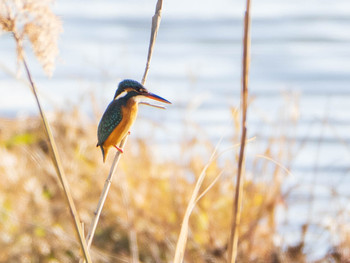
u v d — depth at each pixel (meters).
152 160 11.95
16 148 13.21
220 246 10.27
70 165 12.18
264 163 10.78
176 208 10.77
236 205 5.21
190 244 10.27
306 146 15.03
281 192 10.62
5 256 9.84
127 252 10.17
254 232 10.01
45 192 11.76
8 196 11.10
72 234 10.57
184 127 12.20
